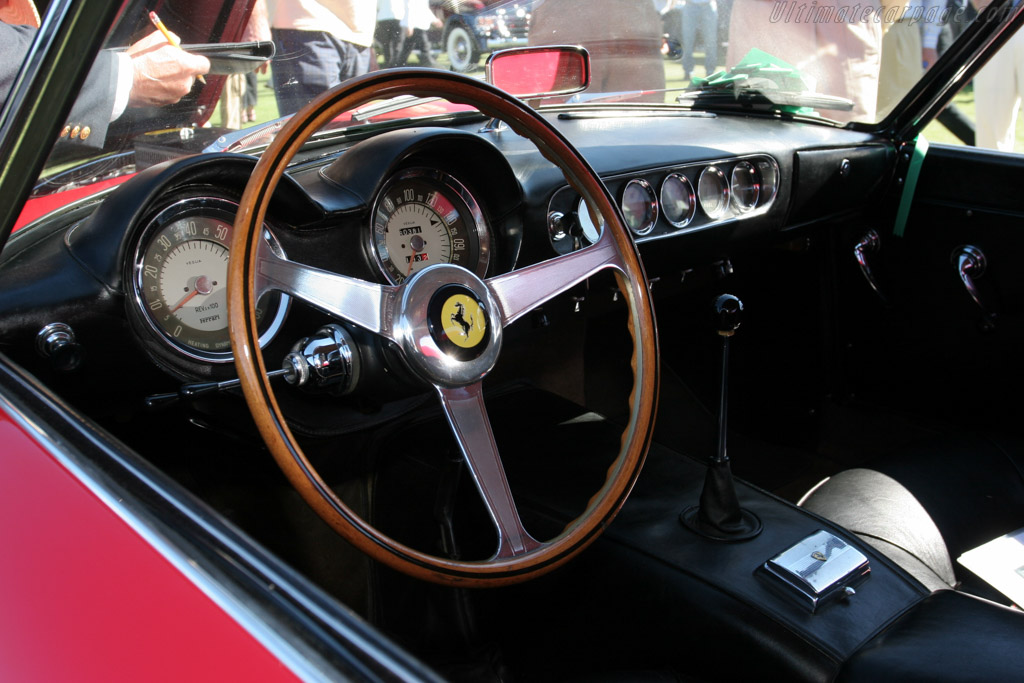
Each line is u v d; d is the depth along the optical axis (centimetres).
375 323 118
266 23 146
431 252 164
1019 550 162
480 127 204
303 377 130
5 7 187
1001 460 189
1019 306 221
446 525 155
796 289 258
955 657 110
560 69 203
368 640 62
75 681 64
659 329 254
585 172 138
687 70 223
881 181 241
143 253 133
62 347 125
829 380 257
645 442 134
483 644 167
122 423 150
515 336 194
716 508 143
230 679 59
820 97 238
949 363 237
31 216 140
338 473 183
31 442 89
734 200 217
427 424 188
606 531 146
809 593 125
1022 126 252
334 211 144
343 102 113
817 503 172
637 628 139
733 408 269
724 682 128
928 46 216
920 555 157
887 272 244
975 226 225
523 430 183
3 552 78
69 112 105
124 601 68
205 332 143
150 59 137
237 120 161
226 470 169
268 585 66
